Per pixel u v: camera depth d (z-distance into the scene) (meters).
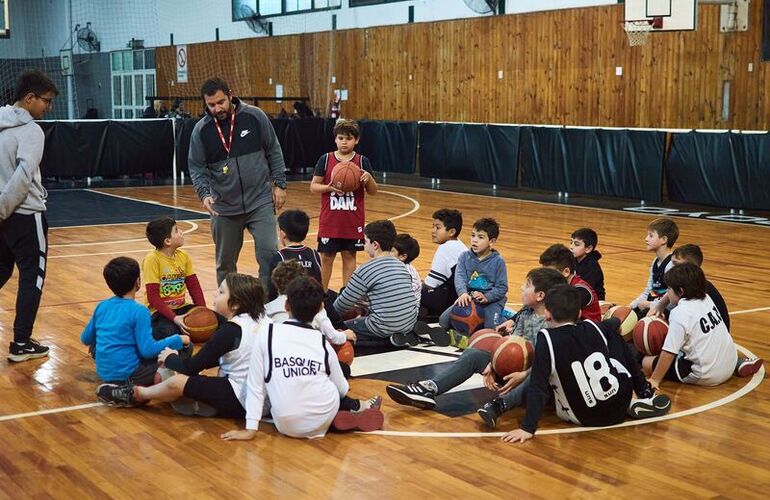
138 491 3.92
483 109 20.70
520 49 19.67
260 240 6.98
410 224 13.62
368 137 21.80
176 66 29.23
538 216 14.78
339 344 5.43
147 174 21.47
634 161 16.12
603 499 3.88
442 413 5.08
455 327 6.56
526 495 3.92
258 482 4.03
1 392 5.41
